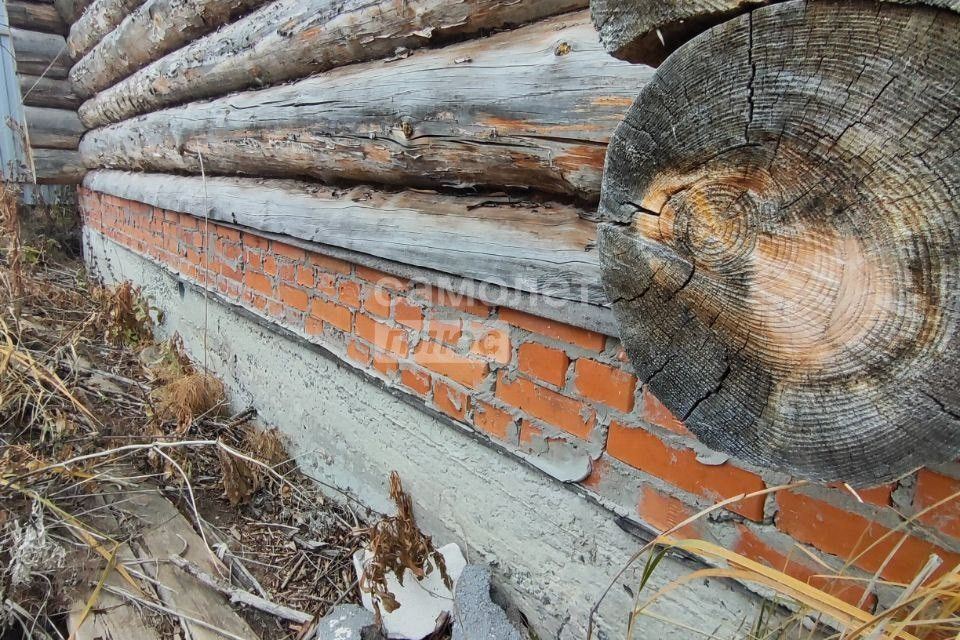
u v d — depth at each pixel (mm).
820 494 874
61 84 4199
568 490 1196
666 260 670
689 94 612
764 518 932
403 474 1625
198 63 2262
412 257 1364
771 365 625
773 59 547
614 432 1090
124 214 3658
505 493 1331
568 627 1236
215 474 2080
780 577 728
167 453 2018
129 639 1413
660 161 651
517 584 1331
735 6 569
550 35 1064
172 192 2691
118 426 2240
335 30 1510
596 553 1167
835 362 580
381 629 1398
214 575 1609
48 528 1585
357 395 1752
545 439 1213
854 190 535
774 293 603
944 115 474
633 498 1084
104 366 2871
